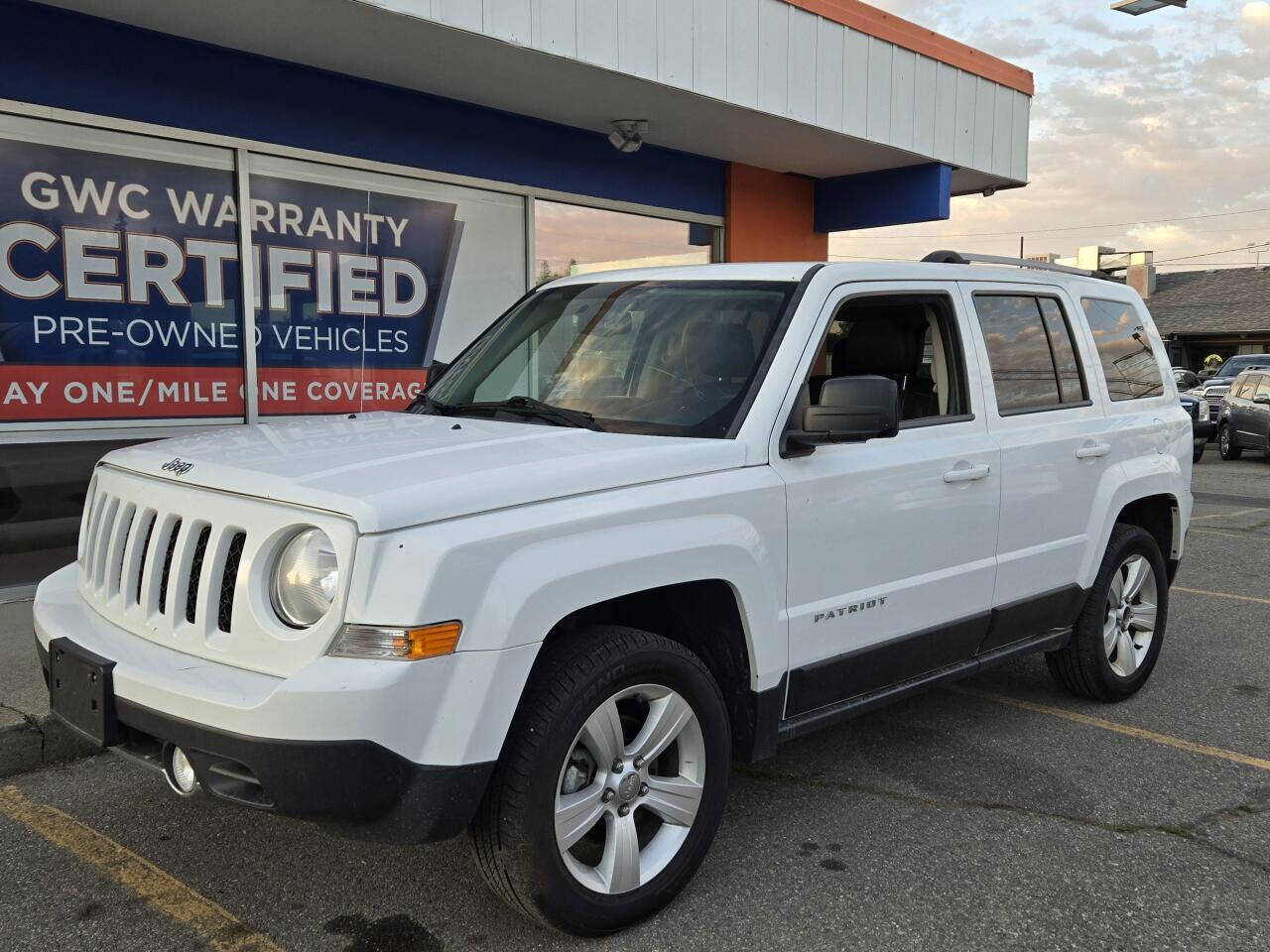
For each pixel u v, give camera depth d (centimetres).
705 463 308
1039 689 529
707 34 747
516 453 293
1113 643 496
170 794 384
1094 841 356
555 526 266
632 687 287
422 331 803
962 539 390
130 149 633
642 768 293
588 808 281
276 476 267
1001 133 1055
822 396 319
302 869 329
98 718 268
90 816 365
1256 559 884
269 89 685
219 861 334
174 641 270
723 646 321
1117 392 493
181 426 675
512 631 253
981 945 290
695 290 380
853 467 346
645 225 971
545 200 877
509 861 266
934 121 964
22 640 514
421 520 248
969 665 413
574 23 662
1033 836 359
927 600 378
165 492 287
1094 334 489
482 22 614
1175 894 320
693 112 806
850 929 297
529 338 407
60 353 618
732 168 1020
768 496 318
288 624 252
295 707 234
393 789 242
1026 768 421
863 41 874
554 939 290
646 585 284
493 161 824
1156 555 508
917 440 377
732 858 340
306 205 721
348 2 565
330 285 742
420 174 776
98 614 302
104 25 608
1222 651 603
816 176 1096
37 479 616
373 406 779
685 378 347
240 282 692
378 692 235
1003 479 406
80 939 289
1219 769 423
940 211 1019
